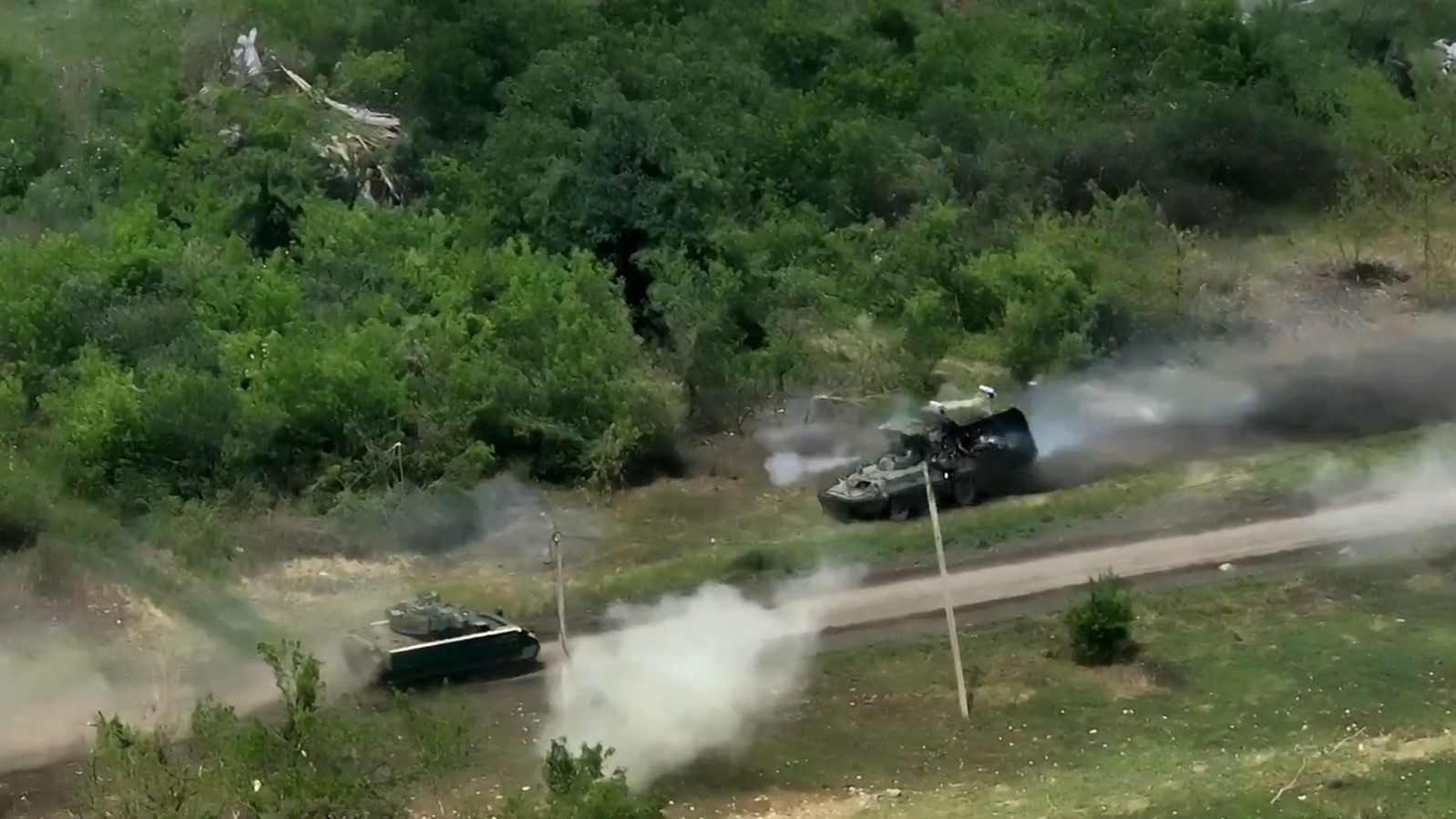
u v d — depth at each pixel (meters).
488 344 58.34
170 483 50.44
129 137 73.44
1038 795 34.59
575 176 67.75
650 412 56.12
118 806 29.66
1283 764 35.69
